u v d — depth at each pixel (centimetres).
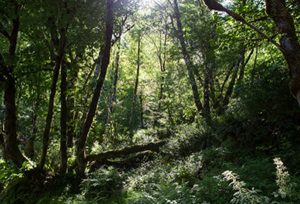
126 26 1602
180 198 723
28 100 1451
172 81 2120
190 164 982
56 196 1167
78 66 1338
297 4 723
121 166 1436
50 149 1592
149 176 1077
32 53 1241
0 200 1220
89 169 1375
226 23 927
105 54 1231
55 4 972
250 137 977
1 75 1180
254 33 848
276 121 916
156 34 2880
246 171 744
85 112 1427
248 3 880
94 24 1144
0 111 1512
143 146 1484
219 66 1541
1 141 1270
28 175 1253
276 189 625
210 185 704
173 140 1382
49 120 1218
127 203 895
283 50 491
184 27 1777
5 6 1003
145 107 3119
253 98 970
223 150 991
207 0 558
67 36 1176
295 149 800
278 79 966
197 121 1504
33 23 1012
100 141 1934
